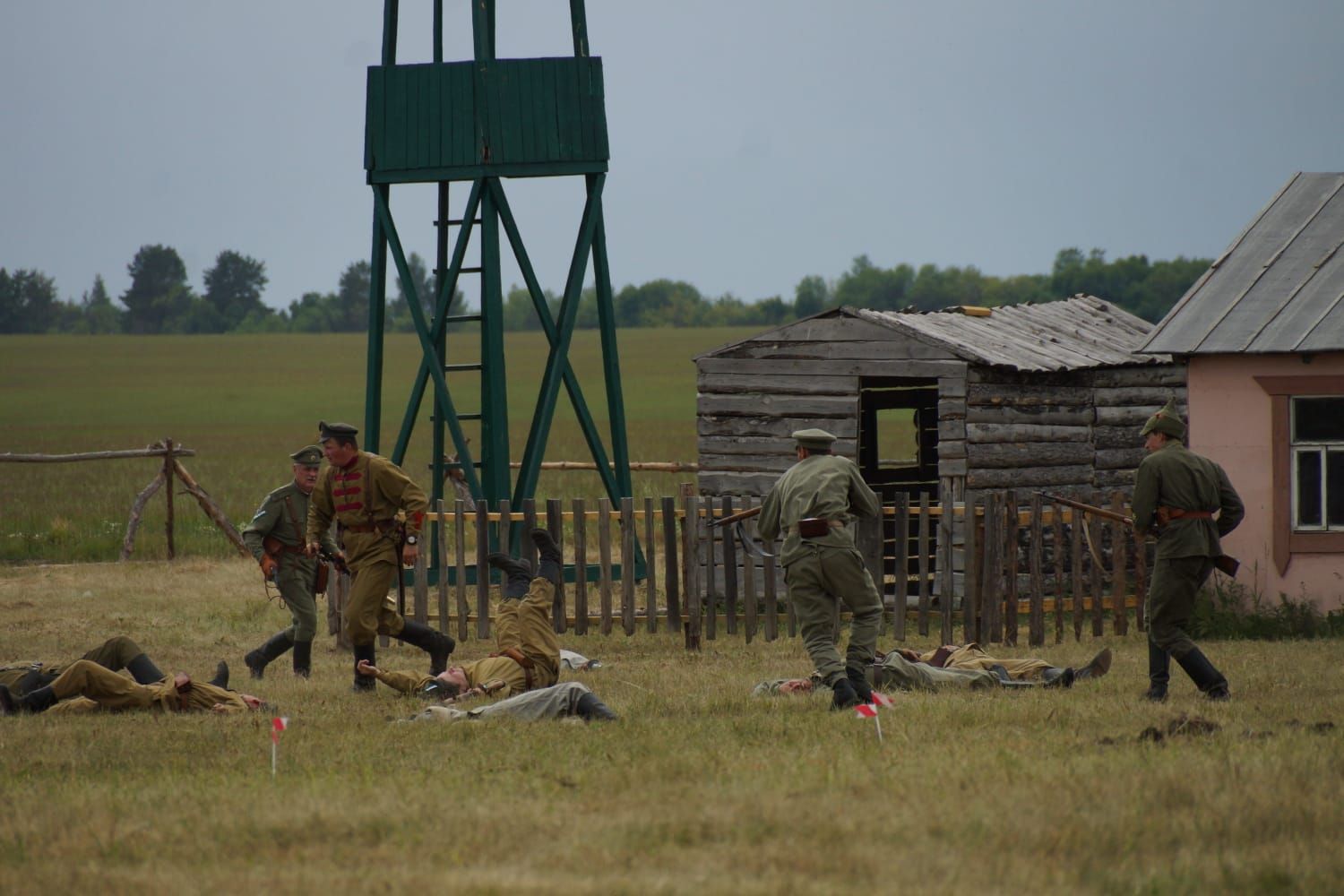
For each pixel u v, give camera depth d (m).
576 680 43.66
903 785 26.28
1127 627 55.03
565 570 53.59
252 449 187.75
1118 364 64.38
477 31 59.31
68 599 64.75
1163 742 29.92
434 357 58.53
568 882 20.89
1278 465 55.53
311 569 46.53
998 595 51.84
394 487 42.41
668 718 35.91
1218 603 55.47
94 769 30.39
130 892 21.06
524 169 59.31
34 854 23.39
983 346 62.09
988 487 60.59
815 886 20.47
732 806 25.25
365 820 24.69
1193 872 21.16
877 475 75.12
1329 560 54.91
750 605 52.81
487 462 62.53
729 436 64.19
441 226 63.72
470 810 25.23
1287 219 61.62
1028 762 28.08
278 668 48.69
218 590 67.81
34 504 107.94
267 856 22.91
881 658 41.25
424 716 35.56
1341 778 26.41
